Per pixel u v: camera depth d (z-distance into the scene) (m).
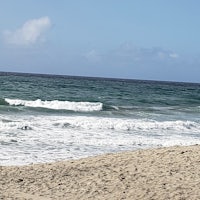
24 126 21.61
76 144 18.05
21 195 9.42
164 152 12.09
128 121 27.19
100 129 23.27
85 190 9.55
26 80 94.25
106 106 37.00
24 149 16.31
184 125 26.83
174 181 9.52
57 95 48.66
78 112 32.22
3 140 17.94
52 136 19.75
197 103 49.78
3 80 82.31
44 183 10.26
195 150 12.07
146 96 57.44
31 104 34.62
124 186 9.55
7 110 29.36
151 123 25.94
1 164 13.44
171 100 51.84
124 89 77.25
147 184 9.52
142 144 18.97
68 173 10.91
